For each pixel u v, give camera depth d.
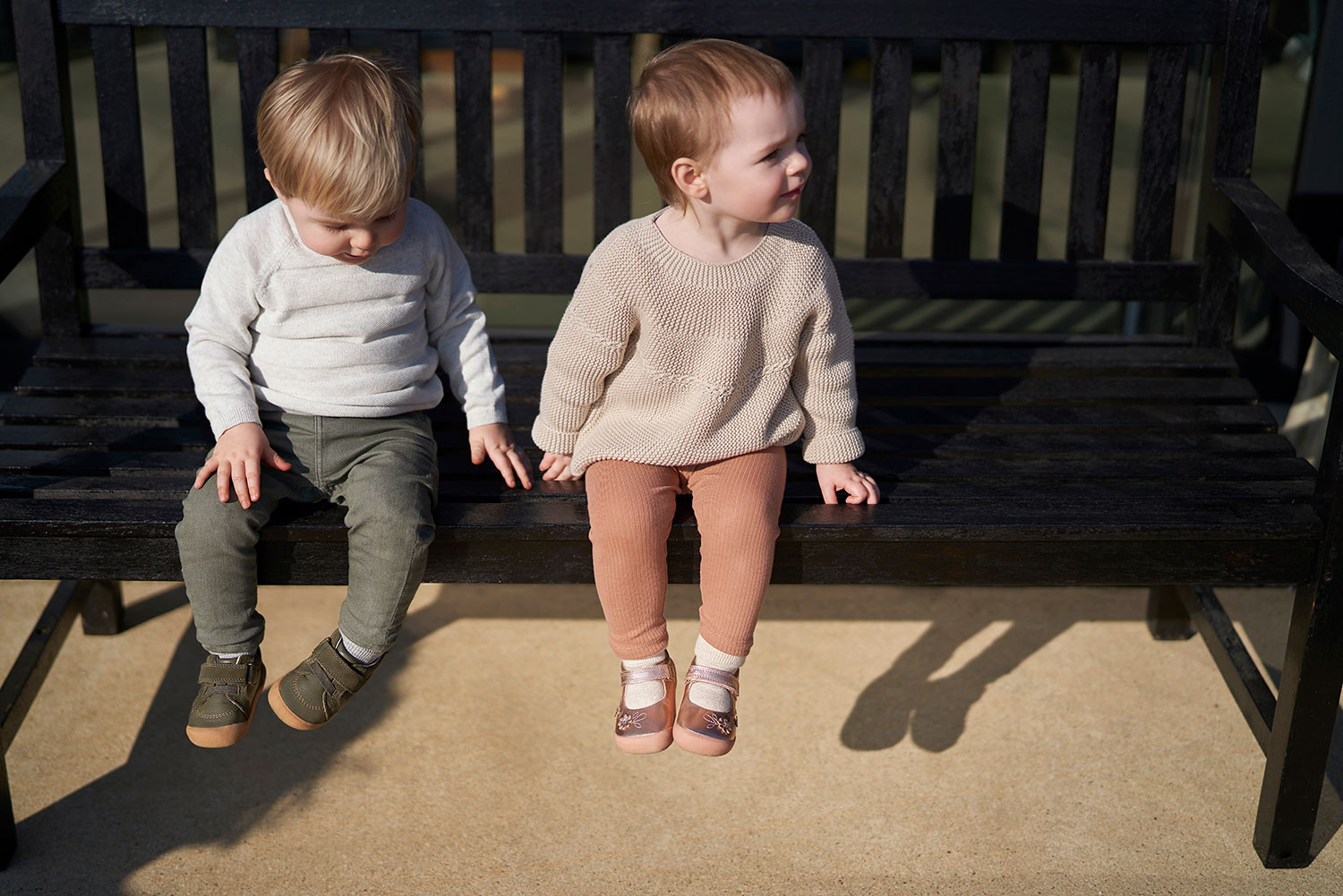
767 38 2.02
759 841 1.72
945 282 2.13
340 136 1.40
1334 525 1.54
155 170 2.89
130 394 1.86
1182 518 1.59
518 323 3.15
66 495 1.58
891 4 2.00
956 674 2.14
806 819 1.77
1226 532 1.57
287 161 1.42
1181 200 2.80
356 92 1.43
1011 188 2.10
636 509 1.51
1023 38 2.02
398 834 1.72
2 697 1.74
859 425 1.86
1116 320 3.09
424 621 2.29
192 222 2.08
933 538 1.57
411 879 1.63
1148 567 1.61
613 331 1.54
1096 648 2.23
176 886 1.61
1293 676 1.61
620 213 2.09
